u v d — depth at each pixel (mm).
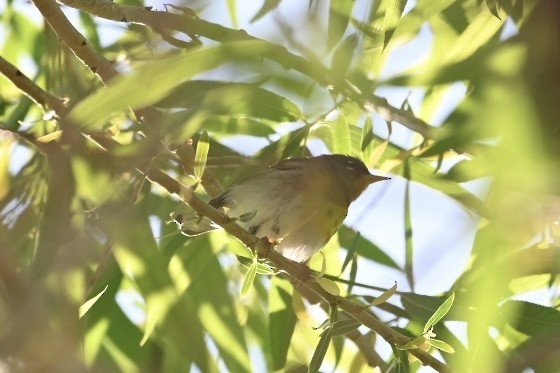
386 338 7184
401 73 4590
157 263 8570
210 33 6281
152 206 9430
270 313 9758
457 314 7348
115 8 7277
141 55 8625
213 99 4359
